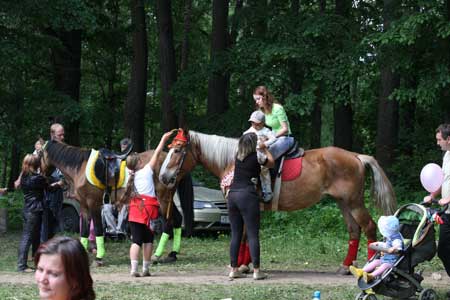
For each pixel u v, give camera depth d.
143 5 21.45
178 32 30.09
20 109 16.25
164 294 6.98
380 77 19.05
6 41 14.80
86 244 9.59
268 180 8.31
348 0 19.58
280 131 8.44
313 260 10.18
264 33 17.67
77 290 2.62
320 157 8.63
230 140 8.79
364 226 8.66
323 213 13.57
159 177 9.20
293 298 6.86
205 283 7.79
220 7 20.91
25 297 6.82
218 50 20.41
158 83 33.09
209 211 12.68
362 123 24.77
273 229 13.48
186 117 19.66
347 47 15.86
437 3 13.24
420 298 6.60
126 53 22.50
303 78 16.80
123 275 8.48
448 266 6.86
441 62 13.49
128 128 21.42
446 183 6.79
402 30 12.88
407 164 16.53
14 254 10.73
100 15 20.69
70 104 16.45
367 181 14.70
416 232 6.66
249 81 16.83
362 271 6.55
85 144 25.02
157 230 8.38
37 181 9.01
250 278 8.24
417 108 21.08
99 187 9.35
